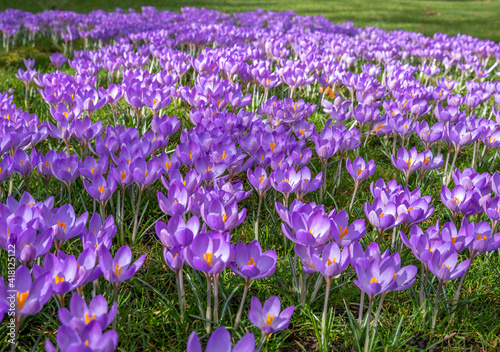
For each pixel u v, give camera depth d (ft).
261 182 9.40
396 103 16.25
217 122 12.69
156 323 8.08
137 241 10.28
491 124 14.06
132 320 8.05
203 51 21.31
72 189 11.10
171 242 7.13
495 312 8.80
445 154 16.17
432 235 7.84
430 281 8.86
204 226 7.42
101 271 6.69
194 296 8.07
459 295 8.93
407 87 17.33
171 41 25.12
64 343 5.29
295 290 8.64
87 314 5.84
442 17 61.26
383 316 8.53
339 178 12.98
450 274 7.24
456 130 13.29
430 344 7.98
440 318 8.48
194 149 10.47
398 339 7.79
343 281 8.95
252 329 7.96
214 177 9.75
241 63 18.04
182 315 7.91
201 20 37.93
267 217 11.02
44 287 6.00
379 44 28.45
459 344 8.16
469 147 16.34
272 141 11.69
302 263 7.45
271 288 8.95
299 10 62.03
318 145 11.85
